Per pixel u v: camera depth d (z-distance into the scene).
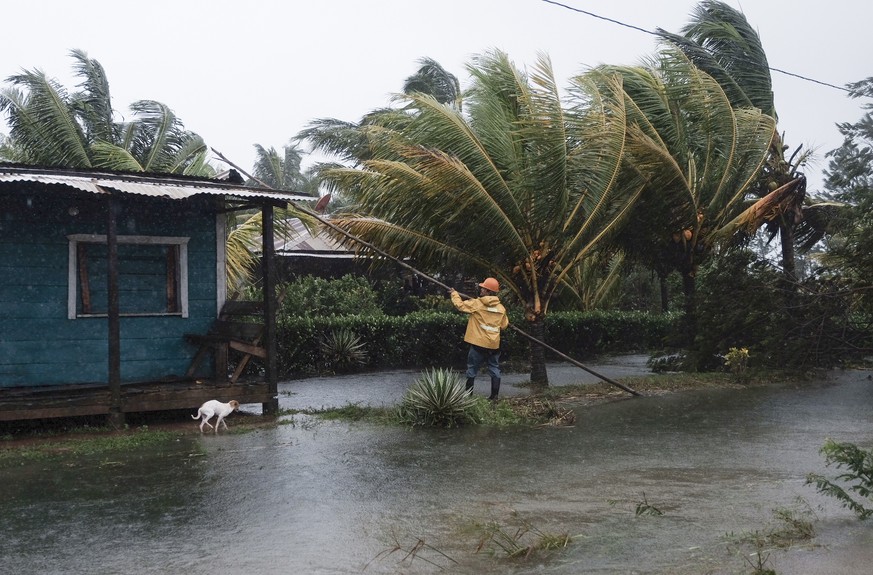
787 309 14.91
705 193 16.77
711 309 15.53
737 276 15.38
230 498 6.37
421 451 8.30
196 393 10.13
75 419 9.91
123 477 7.12
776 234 19.86
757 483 6.83
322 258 23.17
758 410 11.16
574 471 7.35
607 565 4.69
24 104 19.30
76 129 19.83
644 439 9.01
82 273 10.67
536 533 5.36
